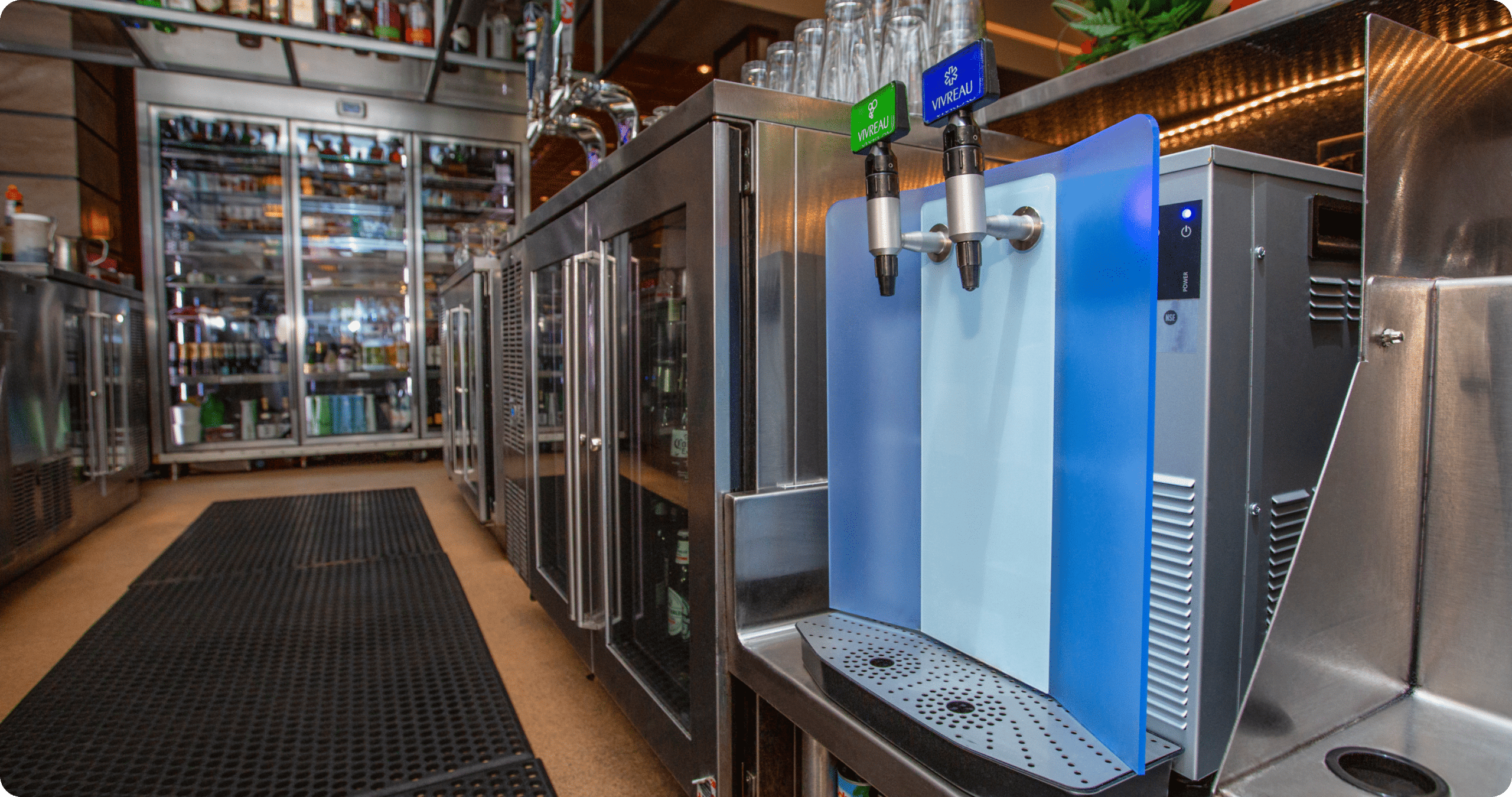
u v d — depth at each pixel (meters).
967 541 0.92
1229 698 0.82
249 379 5.17
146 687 1.88
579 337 1.64
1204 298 0.77
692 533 1.21
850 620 1.11
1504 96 0.92
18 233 3.10
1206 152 0.76
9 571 2.66
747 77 1.76
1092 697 0.75
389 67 5.08
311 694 1.83
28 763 1.53
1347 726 0.83
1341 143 1.30
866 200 0.99
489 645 2.18
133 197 5.08
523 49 4.72
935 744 0.76
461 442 3.71
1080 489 0.76
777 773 1.17
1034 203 0.79
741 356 1.15
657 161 1.29
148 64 4.68
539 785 1.45
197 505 4.02
